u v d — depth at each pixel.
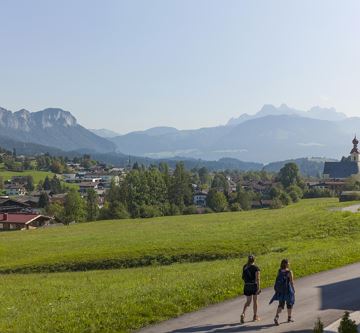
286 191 159.25
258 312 21.91
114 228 88.00
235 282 27.14
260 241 55.34
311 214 75.62
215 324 20.28
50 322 21.22
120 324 20.44
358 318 20.53
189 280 29.05
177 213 148.38
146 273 40.00
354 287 26.28
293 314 21.44
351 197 120.12
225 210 149.62
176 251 52.03
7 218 120.88
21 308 27.97
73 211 132.38
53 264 50.22
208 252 51.00
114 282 36.16
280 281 20.33
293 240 54.28
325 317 20.83
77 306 24.17
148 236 68.75
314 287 26.53
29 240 72.31
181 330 19.66
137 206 145.38
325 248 44.56
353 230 55.16
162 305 22.73
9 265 51.47
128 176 150.50
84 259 51.00
